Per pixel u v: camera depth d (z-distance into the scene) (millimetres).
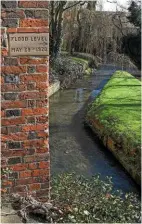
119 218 3998
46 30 3664
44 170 3971
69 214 3855
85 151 11008
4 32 3586
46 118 3863
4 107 3732
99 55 30656
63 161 10055
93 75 28359
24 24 3609
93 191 4422
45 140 3908
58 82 21391
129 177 9156
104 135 11562
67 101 18641
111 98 16672
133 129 10914
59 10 22656
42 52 3697
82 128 13609
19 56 3658
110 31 27094
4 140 3795
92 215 3949
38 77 3752
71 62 26219
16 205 3852
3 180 3863
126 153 9766
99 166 9891
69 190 4367
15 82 3703
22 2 3564
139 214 4250
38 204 3873
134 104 15094
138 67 30219
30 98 3775
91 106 15906
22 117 3793
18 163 3877
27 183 3943
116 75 25844
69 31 26781
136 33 30344
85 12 26438
